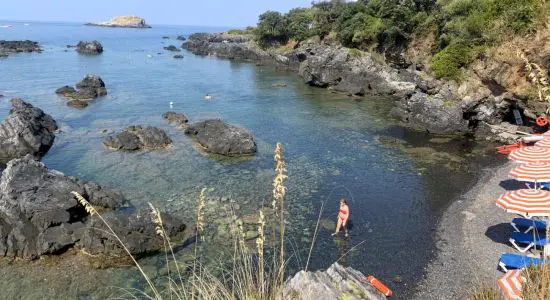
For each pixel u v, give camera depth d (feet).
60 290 50.44
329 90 209.77
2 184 64.95
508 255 52.85
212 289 22.52
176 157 102.06
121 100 167.63
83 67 259.39
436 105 129.90
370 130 133.28
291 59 299.99
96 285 51.47
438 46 185.98
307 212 73.41
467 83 135.54
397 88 194.70
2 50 318.65
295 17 345.31
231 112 155.84
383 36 226.58
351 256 59.26
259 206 75.05
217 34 508.53
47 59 291.79
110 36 619.67
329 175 92.68
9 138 98.89
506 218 69.72
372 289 36.96
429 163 101.40
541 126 115.44
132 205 74.59
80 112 144.66
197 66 296.92
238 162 99.81
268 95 192.95
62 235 58.95
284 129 133.49
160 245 59.72
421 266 56.90
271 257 56.24
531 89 115.34
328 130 132.77
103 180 86.02
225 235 63.62
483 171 94.99
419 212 74.28
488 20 139.33
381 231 67.00
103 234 58.13
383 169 97.14
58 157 99.40
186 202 76.38
